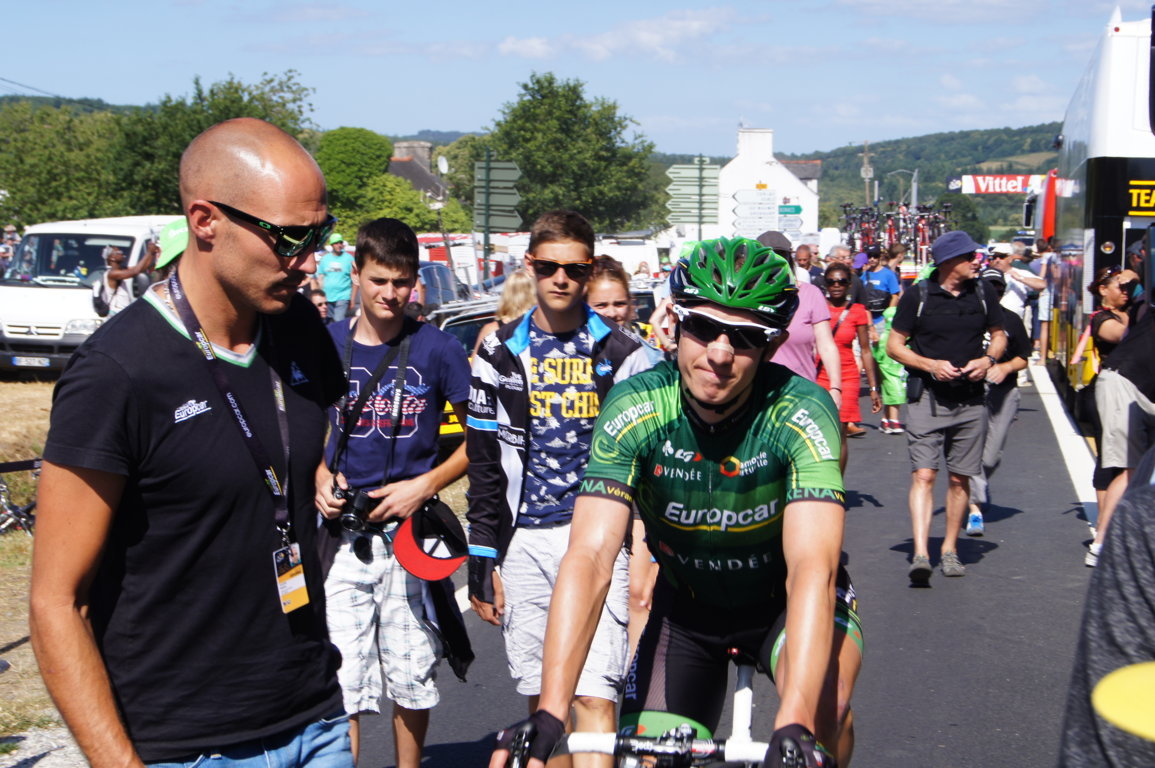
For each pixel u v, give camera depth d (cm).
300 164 226
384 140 6544
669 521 287
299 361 246
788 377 275
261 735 237
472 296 1708
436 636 402
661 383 276
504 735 220
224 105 3841
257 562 233
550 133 7238
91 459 212
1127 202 1225
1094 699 136
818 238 4450
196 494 225
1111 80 1222
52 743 444
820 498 263
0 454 928
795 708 229
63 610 213
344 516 391
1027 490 988
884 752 456
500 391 396
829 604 249
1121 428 690
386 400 405
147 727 230
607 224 7475
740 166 4800
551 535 394
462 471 413
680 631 305
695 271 255
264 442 234
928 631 609
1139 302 786
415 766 411
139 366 218
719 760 225
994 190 6625
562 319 397
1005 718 489
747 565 288
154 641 228
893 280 1820
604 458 276
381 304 403
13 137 4125
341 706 254
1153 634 180
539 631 397
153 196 3903
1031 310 2188
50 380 1538
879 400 1128
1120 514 191
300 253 226
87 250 1659
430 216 6175
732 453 273
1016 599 664
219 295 228
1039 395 1617
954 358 686
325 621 254
